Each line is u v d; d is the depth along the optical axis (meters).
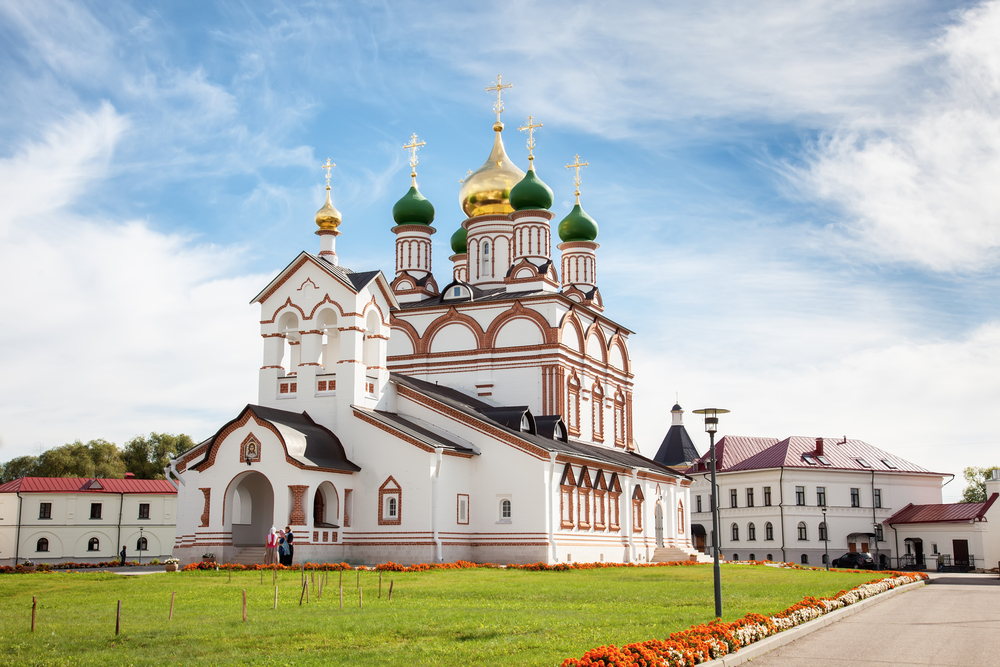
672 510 65.94
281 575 34.75
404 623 20.44
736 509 82.44
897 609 27.55
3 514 71.06
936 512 77.56
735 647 17.66
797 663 17.00
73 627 20.59
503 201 66.19
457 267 72.69
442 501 45.12
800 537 78.81
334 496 44.62
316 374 47.75
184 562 46.03
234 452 43.50
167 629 20.08
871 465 82.69
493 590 28.88
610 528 54.75
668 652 15.59
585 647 17.08
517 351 57.88
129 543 75.44
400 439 45.34
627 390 68.12
